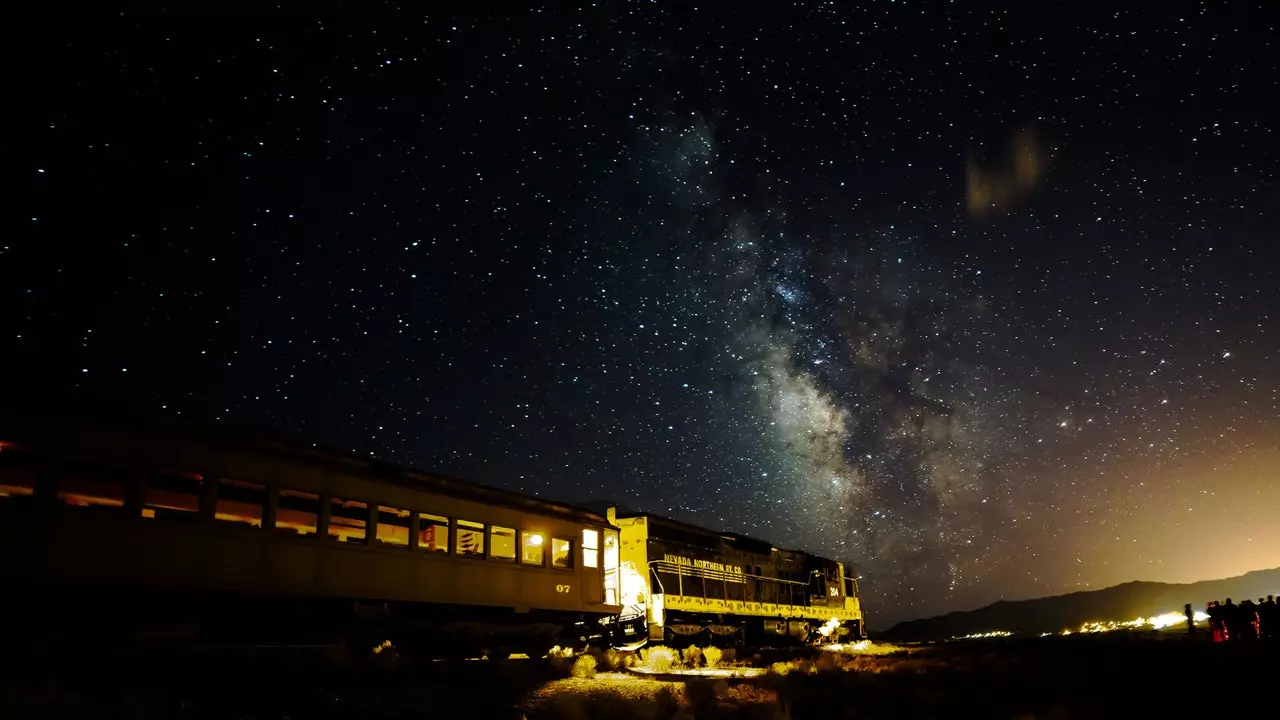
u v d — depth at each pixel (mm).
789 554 33469
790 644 31469
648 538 23688
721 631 26406
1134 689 10984
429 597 15938
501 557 18172
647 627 22578
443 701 10398
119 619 11352
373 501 15273
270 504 13297
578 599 20469
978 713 9641
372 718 8938
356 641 14297
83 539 10672
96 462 11055
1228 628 20984
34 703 7832
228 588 12328
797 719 9695
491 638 17359
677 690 12023
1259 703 9281
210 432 12828
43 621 10578
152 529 11477
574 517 21250
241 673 10820
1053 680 12703
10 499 10047
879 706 10383
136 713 7836
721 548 28062
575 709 9719
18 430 10312
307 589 13539
